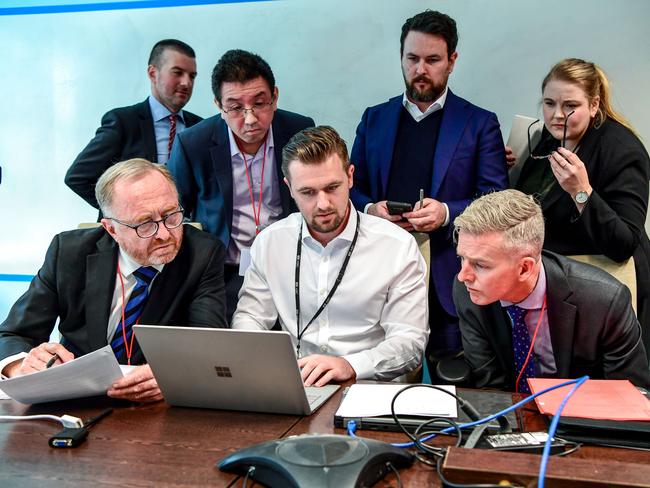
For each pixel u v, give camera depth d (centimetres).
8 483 117
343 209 219
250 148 293
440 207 268
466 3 355
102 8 405
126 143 343
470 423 134
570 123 256
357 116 378
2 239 432
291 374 143
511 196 173
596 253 258
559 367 184
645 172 254
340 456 112
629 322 181
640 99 338
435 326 282
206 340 145
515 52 352
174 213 199
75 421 140
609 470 106
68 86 414
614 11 338
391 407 135
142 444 134
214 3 389
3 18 416
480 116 286
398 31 366
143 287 209
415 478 115
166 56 341
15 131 423
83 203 421
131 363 206
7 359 181
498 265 171
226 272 295
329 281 229
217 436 138
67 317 211
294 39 382
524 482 105
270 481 113
